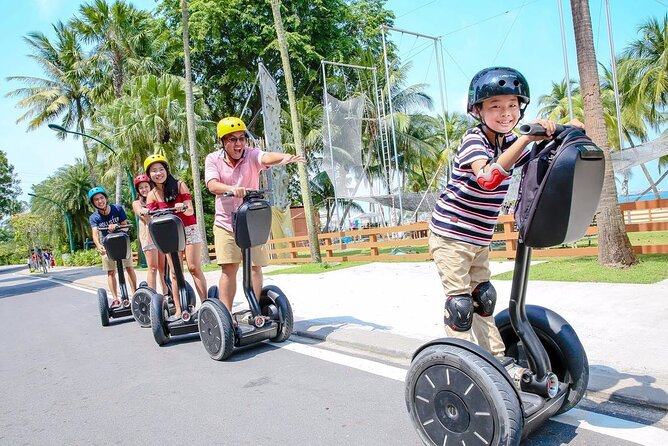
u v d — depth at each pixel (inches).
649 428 103.5
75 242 1758.1
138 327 279.0
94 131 1024.9
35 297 574.6
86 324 314.5
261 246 196.4
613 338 157.8
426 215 942.4
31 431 138.5
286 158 178.5
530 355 97.8
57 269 1433.3
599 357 141.0
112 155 924.6
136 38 1064.2
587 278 262.2
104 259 309.7
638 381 120.6
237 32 996.6
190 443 119.1
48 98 1240.2
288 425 123.1
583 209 83.0
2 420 150.3
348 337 188.7
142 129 828.6
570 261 327.3
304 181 559.8
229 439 119.0
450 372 91.8
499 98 93.3
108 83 1144.2
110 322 308.3
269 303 202.1
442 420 94.0
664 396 111.0
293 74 1064.2
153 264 265.7
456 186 100.2
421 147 1066.7
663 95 921.5
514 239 384.8
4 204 1904.5
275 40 948.0
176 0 995.3
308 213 559.5
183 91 896.3
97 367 198.7
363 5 1141.1
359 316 230.1
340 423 121.2
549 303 215.2
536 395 97.3
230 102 1118.4
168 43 1040.8
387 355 170.9
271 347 196.7
